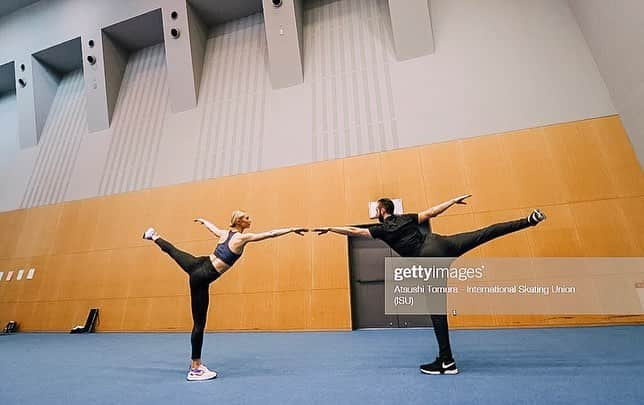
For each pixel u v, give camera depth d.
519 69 6.68
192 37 9.03
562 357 3.29
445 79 7.08
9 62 10.80
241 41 9.27
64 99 10.84
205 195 7.96
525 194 6.02
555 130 6.16
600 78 6.14
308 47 8.44
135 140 9.19
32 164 10.20
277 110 8.11
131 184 8.75
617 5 5.41
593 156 5.84
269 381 2.95
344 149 7.29
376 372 3.08
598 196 5.66
